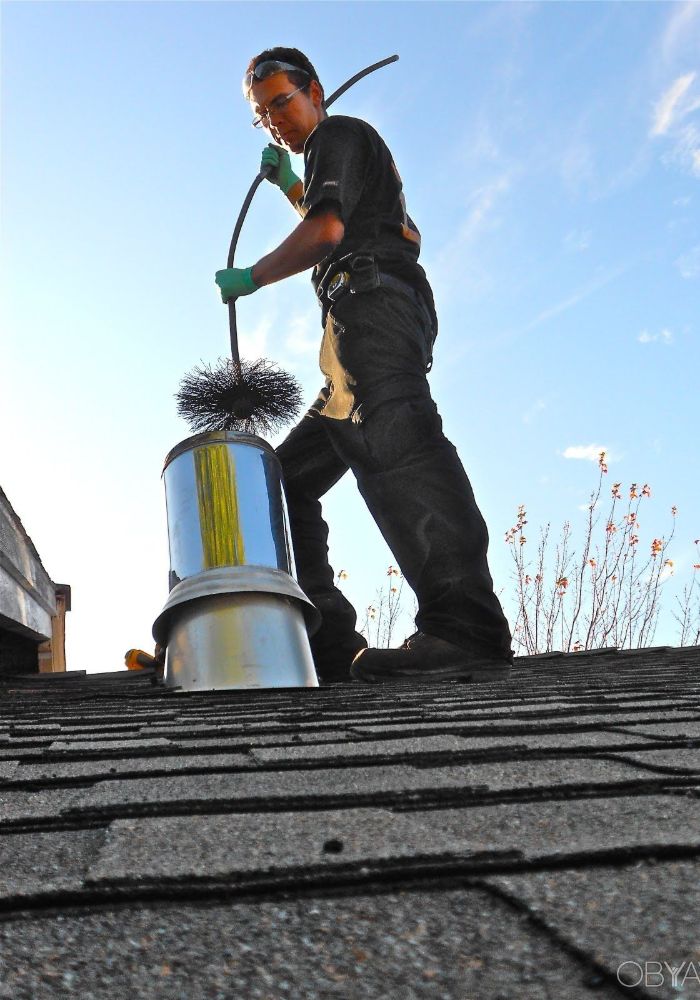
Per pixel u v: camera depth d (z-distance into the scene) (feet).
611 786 4.21
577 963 2.23
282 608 16.56
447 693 12.30
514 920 2.51
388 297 18.44
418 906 2.64
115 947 2.47
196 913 2.68
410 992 2.16
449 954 2.33
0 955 2.43
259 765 5.44
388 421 17.92
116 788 4.93
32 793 4.87
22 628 29.66
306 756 5.88
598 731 6.80
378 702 10.87
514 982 2.17
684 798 3.97
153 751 6.49
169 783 5.04
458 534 17.49
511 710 8.74
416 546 17.48
